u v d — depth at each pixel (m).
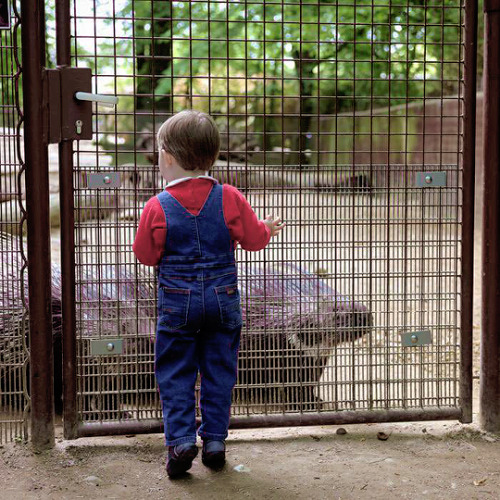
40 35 2.78
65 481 2.65
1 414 3.00
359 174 3.02
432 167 3.10
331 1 16.28
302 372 3.24
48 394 2.91
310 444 3.04
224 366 2.68
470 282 3.15
